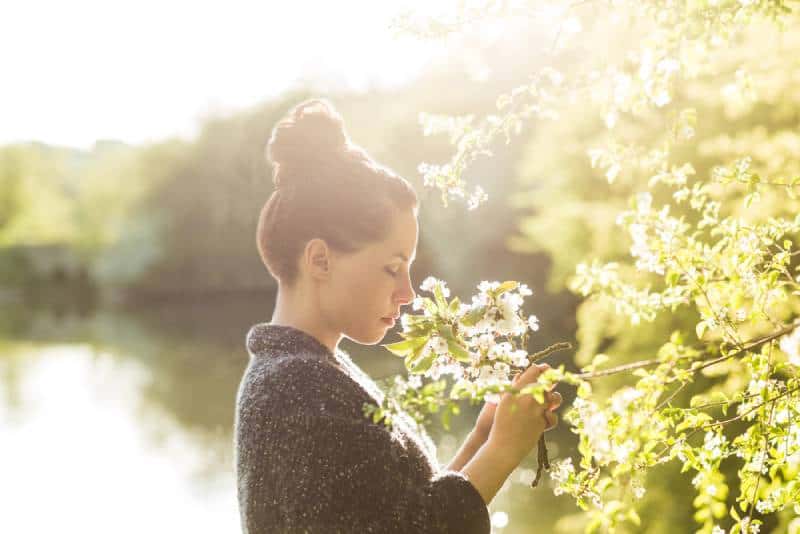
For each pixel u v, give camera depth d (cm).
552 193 652
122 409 1586
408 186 125
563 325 1030
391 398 105
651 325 460
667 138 136
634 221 134
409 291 125
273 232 125
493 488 117
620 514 110
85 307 4219
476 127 144
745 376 187
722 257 133
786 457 132
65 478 1145
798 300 166
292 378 117
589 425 112
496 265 1770
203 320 3419
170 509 1008
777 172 271
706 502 124
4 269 4903
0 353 2452
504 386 104
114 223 4669
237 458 120
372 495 110
